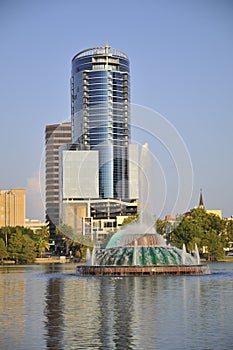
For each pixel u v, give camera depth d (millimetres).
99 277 60344
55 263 134875
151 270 61750
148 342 23844
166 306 34125
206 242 139625
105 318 29703
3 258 140375
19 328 27047
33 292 44062
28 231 170250
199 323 28016
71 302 36781
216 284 49250
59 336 25141
